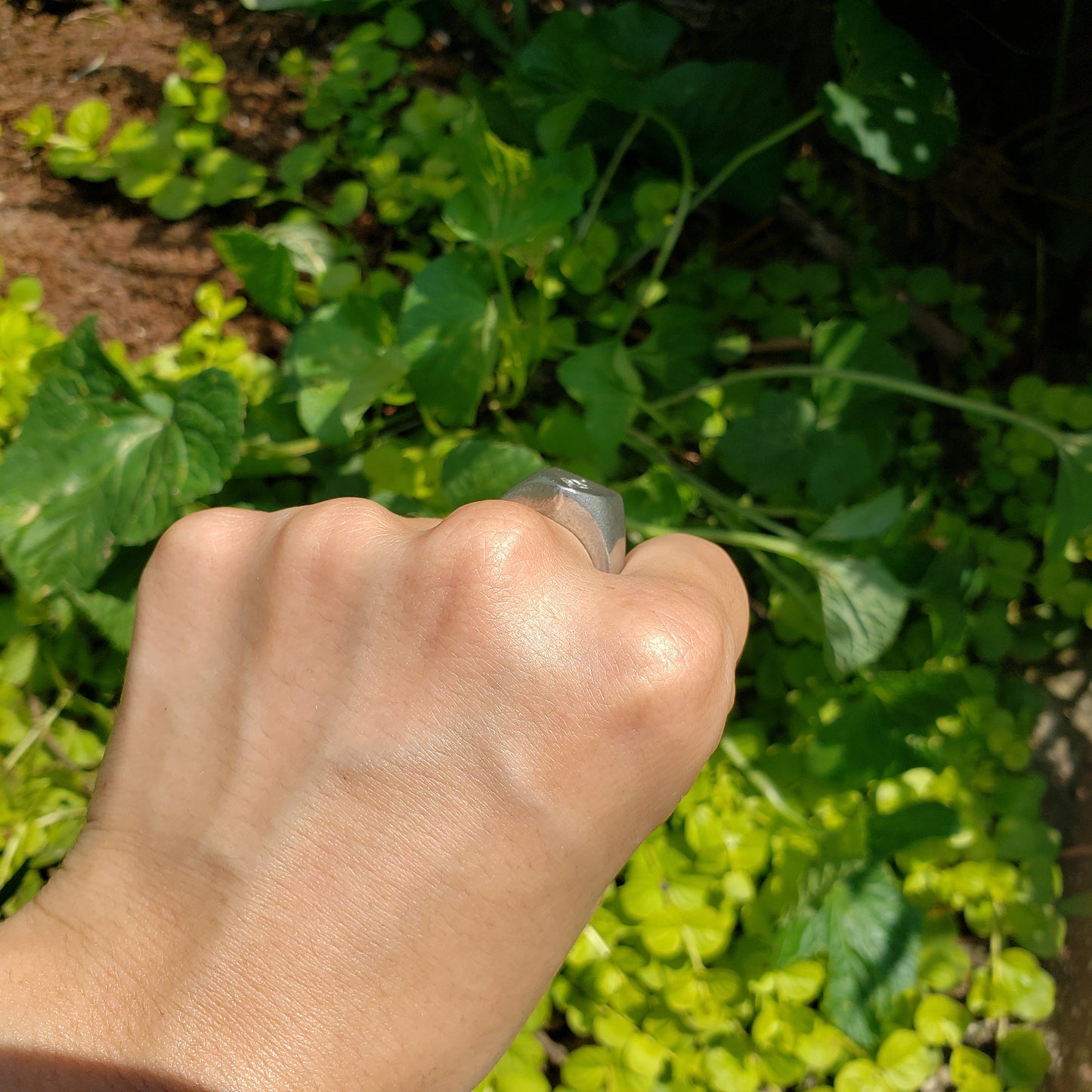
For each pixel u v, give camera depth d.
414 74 0.52
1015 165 0.52
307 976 0.16
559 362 0.47
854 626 0.39
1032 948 0.40
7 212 0.47
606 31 0.47
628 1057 0.36
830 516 0.44
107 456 0.36
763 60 0.53
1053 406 0.47
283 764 0.17
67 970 0.16
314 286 0.46
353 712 0.17
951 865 0.42
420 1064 0.16
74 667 0.39
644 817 0.18
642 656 0.17
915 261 0.52
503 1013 0.17
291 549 0.18
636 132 0.48
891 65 0.43
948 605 0.41
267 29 0.52
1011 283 0.52
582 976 0.37
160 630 0.19
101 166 0.47
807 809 0.40
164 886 0.17
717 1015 0.37
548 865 0.17
